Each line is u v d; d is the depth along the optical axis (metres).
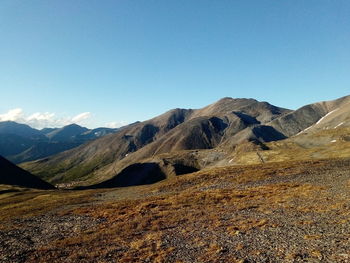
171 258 22.45
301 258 18.98
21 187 116.31
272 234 25.05
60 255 26.84
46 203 66.62
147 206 46.31
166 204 46.66
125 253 25.12
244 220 31.08
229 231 27.81
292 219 28.88
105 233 33.16
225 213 35.78
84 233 34.56
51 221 43.97
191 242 26.00
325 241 21.44
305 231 24.53
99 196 73.38
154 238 28.59
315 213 29.91
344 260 17.70
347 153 109.25
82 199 68.94
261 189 49.22
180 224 33.22
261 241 23.64
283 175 62.59
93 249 27.53
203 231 29.09
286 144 197.75
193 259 21.70
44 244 31.33
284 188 47.03
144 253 24.53
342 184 44.00
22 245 31.58
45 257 26.67
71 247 29.12
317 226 25.45
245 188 52.94
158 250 24.86
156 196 58.59
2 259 27.02
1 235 36.94
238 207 38.19
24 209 59.28
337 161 74.62
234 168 84.31
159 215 39.22
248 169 78.75
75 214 47.84
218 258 21.22
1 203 75.69
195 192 56.28
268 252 21.02
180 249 24.38
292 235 24.00
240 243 23.91
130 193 73.06
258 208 36.12
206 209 39.69
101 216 43.53
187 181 74.06
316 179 52.47
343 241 20.86
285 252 20.53
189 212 39.03
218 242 24.97
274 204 37.03
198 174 82.31
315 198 36.88
